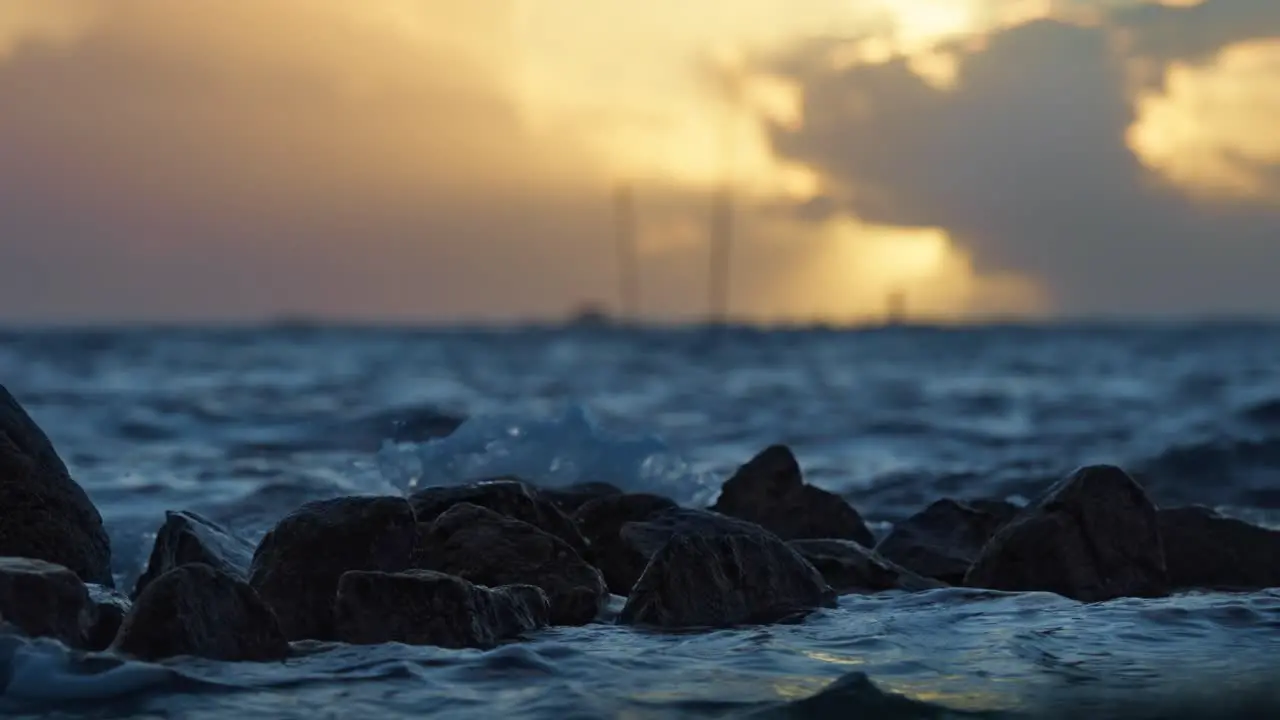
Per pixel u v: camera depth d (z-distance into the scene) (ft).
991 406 79.20
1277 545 25.73
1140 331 278.87
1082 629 20.08
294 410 65.62
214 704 15.72
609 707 15.81
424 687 16.58
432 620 18.90
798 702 15.93
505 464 34.83
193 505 34.04
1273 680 16.84
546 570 22.33
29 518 23.34
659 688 16.66
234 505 34.06
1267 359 140.15
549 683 16.85
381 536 21.62
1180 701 15.89
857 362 150.20
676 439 59.93
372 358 160.25
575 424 35.78
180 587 17.47
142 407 68.80
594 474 34.45
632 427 66.13
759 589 21.74
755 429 64.44
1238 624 20.36
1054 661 18.01
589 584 22.12
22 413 24.66
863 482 43.78
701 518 25.54
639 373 130.00
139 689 16.02
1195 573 25.46
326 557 21.24
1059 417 69.62
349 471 36.35
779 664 17.93
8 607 17.15
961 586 24.88
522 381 113.70
